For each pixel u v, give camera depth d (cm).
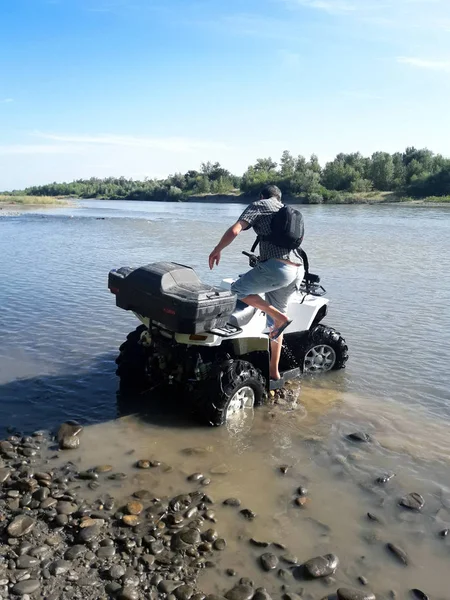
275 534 354
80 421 516
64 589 296
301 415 548
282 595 300
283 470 436
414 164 9200
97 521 355
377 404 578
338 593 300
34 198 8681
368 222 3547
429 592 309
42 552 325
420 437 502
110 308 955
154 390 595
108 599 290
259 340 546
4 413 525
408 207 6284
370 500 398
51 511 368
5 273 1319
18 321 857
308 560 327
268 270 536
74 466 431
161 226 3141
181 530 351
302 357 650
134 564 319
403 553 339
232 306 499
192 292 479
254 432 507
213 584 306
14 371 638
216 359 543
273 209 538
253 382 535
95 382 612
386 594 305
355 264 1558
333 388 622
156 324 520
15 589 292
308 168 10806
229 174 13550
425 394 605
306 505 388
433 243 2181
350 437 499
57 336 781
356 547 344
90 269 1402
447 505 394
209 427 514
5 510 369
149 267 516
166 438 488
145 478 416
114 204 8925
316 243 2156
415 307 1005
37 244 2039
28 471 415
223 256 1655
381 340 796
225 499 391
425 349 757
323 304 661
